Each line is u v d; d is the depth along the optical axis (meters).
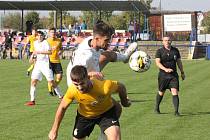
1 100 19.22
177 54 15.62
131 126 13.77
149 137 12.34
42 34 18.50
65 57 50.47
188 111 16.55
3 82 26.58
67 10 56.44
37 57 18.28
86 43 9.16
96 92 8.14
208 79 28.56
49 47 18.38
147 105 17.83
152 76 30.73
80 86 7.92
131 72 34.12
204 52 54.94
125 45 47.62
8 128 13.43
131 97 20.17
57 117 8.34
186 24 56.03
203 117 15.32
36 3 54.00
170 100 19.22
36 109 16.84
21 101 18.92
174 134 12.71
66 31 62.88
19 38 52.78
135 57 12.03
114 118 8.50
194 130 13.23
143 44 52.53
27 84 25.52
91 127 8.70
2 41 52.50
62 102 8.27
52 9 56.91
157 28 63.06
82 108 8.55
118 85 8.43
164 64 15.60
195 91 22.56
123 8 54.97
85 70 7.89
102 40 8.96
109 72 34.16
